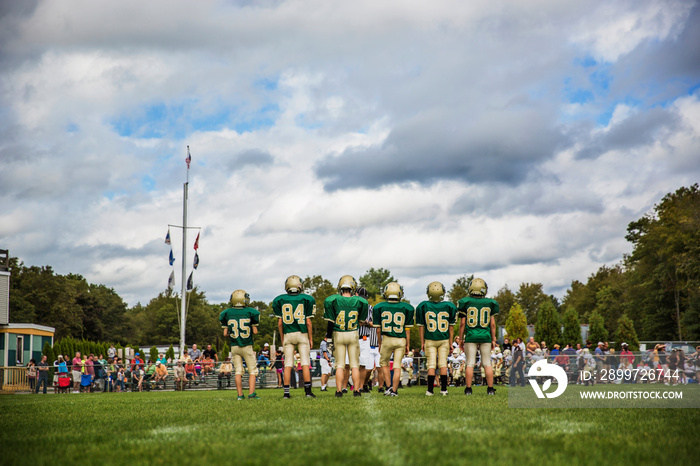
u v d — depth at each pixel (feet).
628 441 18.08
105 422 25.63
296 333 39.73
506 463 14.83
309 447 17.13
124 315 331.77
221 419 25.27
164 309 350.23
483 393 45.16
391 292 42.04
